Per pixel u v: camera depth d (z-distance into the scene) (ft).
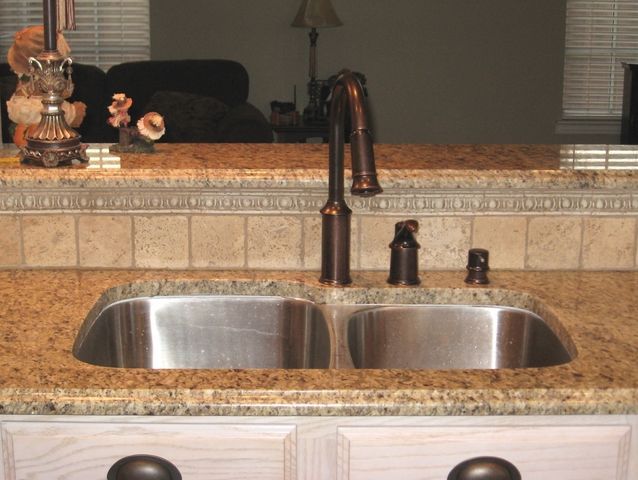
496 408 3.82
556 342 4.71
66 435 3.87
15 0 18.97
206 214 5.48
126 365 5.33
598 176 5.38
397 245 5.22
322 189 5.42
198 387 3.84
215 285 5.32
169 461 3.90
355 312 5.07
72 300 4.97
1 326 4.56
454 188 5.40
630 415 3.91
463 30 20.38
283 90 20.27
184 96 15.65
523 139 20.84
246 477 3.91
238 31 19.97
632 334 4.51
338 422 3.87
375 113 20.61
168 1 19.67
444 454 3.90
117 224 5.49
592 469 3.94
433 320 5.21
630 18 20.65
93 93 17.07
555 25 20.44
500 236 5.54
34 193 5.41
